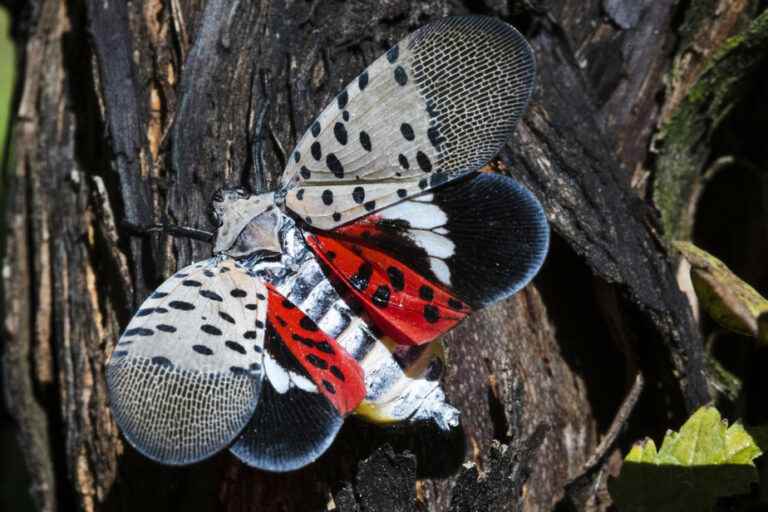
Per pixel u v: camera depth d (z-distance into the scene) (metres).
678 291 0.20
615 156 0.20
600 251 0.20
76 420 0.20
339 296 0.18
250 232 0.19
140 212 0.20
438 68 0.18
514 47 0.18
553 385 0.20
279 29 0.20
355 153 0.18
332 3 0.20
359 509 0.19
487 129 0.18
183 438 0.17
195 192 0.20
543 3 0.20
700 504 0.19
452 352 0.19
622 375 0.20
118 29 0.20
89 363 0.20
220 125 0.20
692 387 0.20
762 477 0.20
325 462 0.19
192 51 0.20
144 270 0.20
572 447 0.20
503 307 0.20
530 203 0.18
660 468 0.19
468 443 0.19
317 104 0.20
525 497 0.19
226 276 0.18
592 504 0.20
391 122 0.18
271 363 0.18
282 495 0.19
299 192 0.19
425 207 0.18
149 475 0.20
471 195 0.18
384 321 0.18
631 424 0.20
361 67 0.20
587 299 0.20
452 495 0.19
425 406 0.18
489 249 0.18
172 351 0.18
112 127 0.20
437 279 0.18
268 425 0.18
